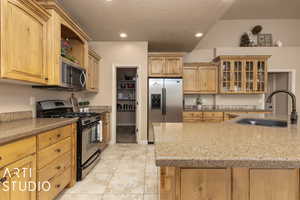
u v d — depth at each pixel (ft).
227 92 15.57
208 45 17.74
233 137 3.64
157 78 15.12
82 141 8.05
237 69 15.58
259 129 4.69
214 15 10.07
